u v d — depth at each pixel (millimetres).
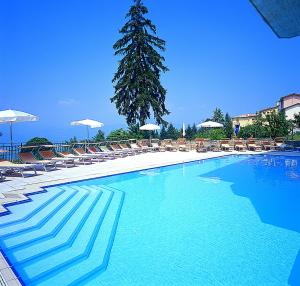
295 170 15016
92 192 10352
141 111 25219
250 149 22875
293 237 6430
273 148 22469
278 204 9016
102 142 19516
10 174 11984
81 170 13422
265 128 26203
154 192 10680
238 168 15812
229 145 23141
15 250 5668
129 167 14453
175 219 7707
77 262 5359
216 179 13016
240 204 9039
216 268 5121
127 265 5281
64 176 11805
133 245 6109
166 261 5414
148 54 24891
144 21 25078
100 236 6562
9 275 4449
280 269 5055
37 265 5188
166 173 14445
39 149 14758
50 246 5871
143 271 5070
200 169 15602
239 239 6352
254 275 4879
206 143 22750
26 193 8945
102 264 5285
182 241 6289
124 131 24812
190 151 22797
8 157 12781
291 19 9156
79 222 7266
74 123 18188
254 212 8250
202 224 7309
